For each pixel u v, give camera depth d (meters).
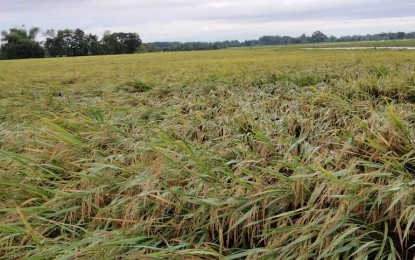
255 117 5.34
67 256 2.45
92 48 77.88
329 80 8.16
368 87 6.48
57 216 3.26
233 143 4.22
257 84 8.63
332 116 4.93
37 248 2.68
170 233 2.97
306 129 4.60
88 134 5.00
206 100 6.68
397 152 3.16
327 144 3.90
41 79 12.01
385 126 3.45
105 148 4.77
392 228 2.61
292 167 3.24
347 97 5.89
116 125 5.48
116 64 20.62
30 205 3.45
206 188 3.17
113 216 3.13
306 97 6.06
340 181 2.66
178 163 3.57
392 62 10.59
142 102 7.31
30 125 5.70
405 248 2.54
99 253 2.53
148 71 13.02
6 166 4.23
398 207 2.53
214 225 2.94
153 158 4.05
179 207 3.08
